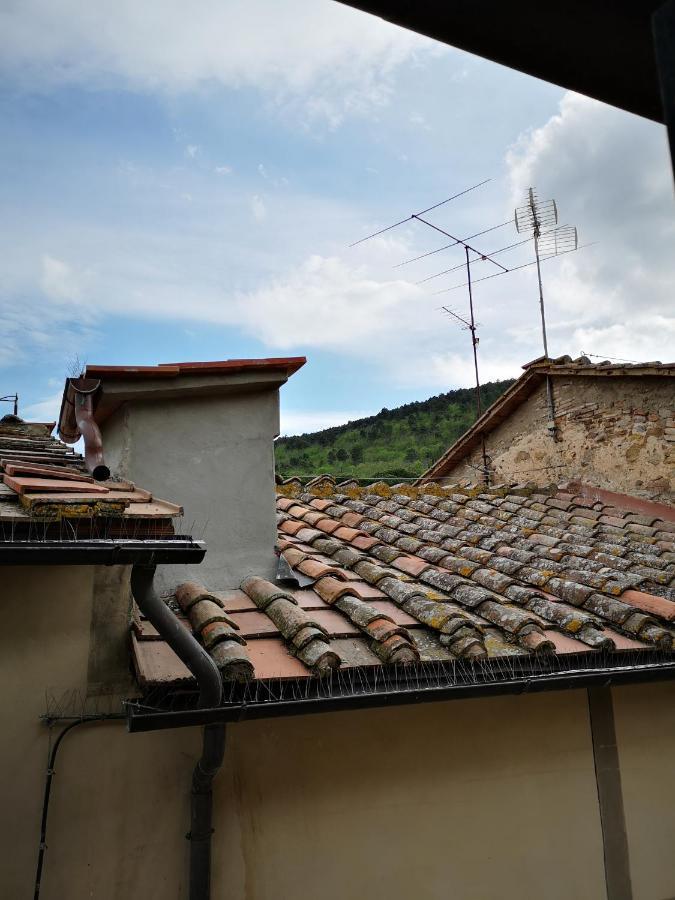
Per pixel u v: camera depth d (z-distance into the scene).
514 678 4.39
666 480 9.24
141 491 4.27
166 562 3.39
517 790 5.04
